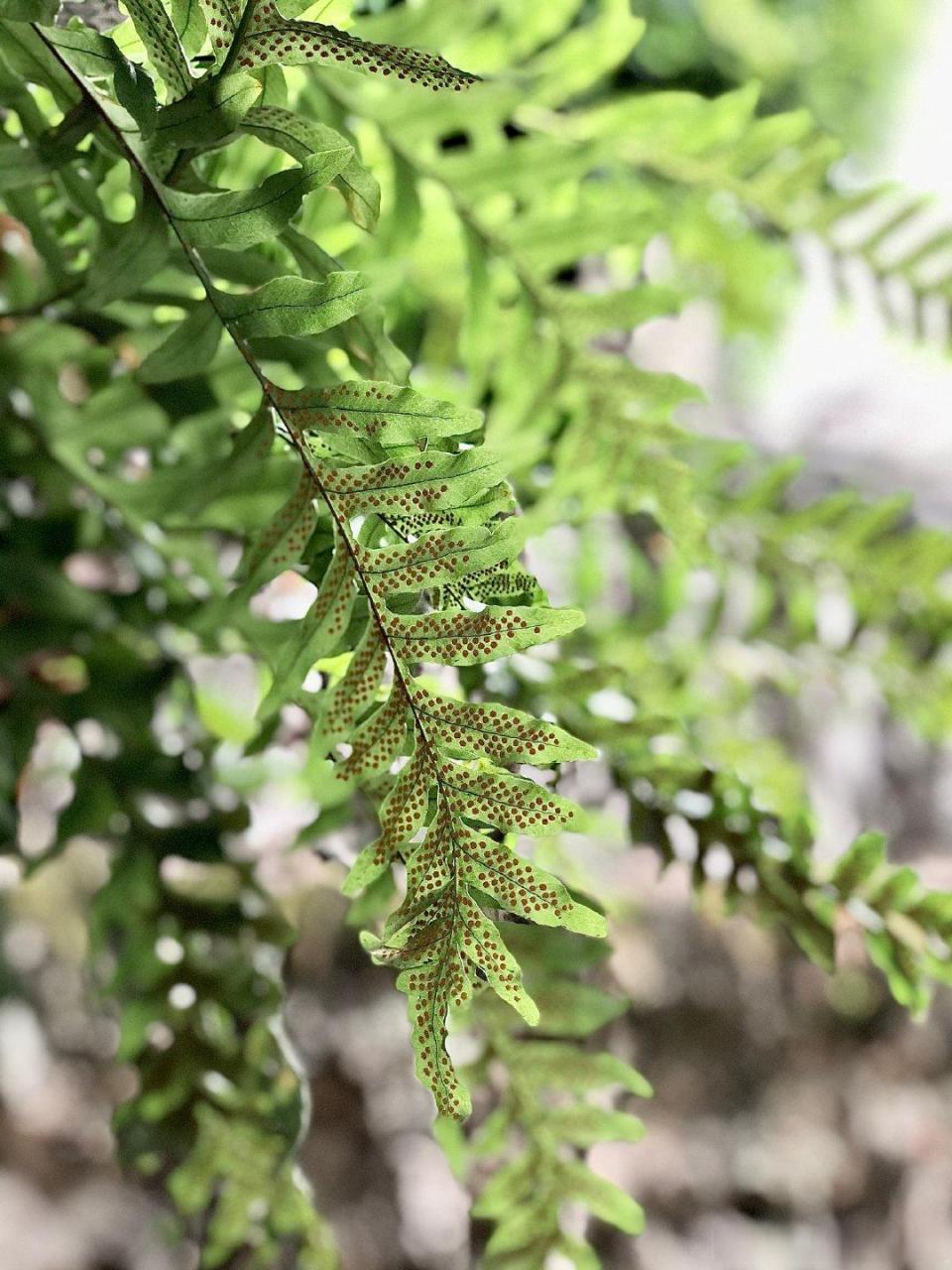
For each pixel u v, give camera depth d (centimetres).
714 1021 181
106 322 52
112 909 58
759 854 52
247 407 52
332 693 34
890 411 199
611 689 54
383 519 36
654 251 70
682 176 65
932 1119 196
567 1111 55
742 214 67
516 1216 55
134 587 61
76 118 36
